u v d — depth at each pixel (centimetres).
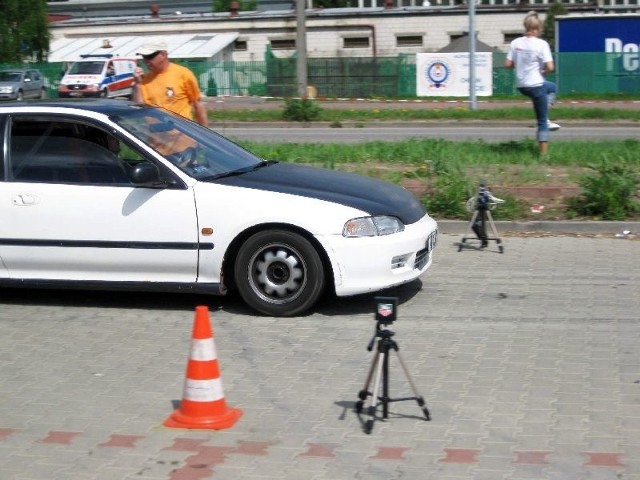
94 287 1013
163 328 969
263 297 987
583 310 1001
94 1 8069
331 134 2989
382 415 724
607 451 657
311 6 7819
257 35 6675
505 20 6506
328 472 632
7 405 766
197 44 6481
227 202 977
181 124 1105
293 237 966
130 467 646
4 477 634
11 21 6397
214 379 717
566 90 4762
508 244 1326
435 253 1276
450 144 2073
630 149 1917
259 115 3641
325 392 782
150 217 988
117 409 754
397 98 4728
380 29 6612
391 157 1856
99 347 912
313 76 5119
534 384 789
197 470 639
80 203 1001
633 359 848
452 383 794
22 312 1032
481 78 4584
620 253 1264
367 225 969
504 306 1020
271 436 695
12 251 1017
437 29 6544
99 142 1017
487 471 629
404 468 636
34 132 1030
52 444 688
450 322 965
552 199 1470
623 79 4716
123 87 5275
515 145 1962
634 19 4844
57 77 5866
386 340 705
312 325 966
